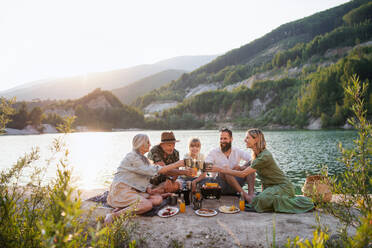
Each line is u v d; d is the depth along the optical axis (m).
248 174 3.92
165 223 3.10
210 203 4.00
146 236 2.74
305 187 3.58
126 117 137.50
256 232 2.81
